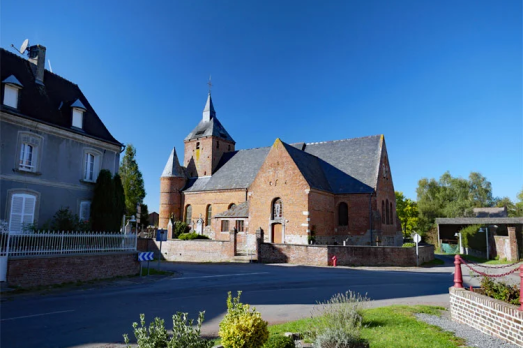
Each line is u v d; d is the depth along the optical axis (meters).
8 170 19.69
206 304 13.24
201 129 53.84
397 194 74.75
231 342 6.06
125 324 10.25
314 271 25.23
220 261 32.78
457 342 8.30
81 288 16.55
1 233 16.05
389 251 31.33
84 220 22.91
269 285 18.22
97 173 24.67
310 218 35.88
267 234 37.72
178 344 5.54
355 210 39.12
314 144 48.88
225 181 47.41
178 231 46.56
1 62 21.41
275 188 38.00
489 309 9.21
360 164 42.31
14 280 15.40
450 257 44.84
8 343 8.48
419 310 11.93
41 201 21.17
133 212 57.59
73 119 23.61
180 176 50.94
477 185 83.38
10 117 19.91
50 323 10.28
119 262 20.59
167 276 21.73
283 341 6.76
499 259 40.81
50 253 17.06
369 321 9.94
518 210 79.12
